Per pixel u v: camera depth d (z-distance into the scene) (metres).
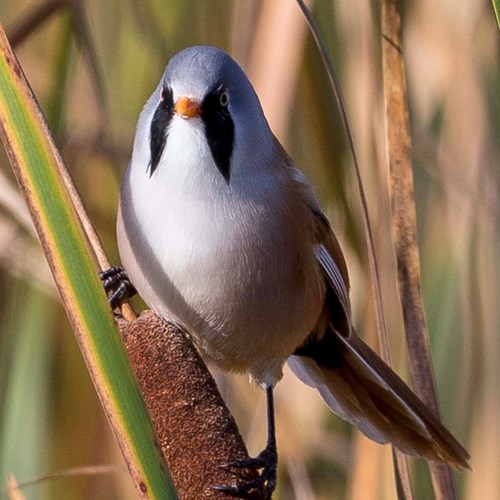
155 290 2.99
